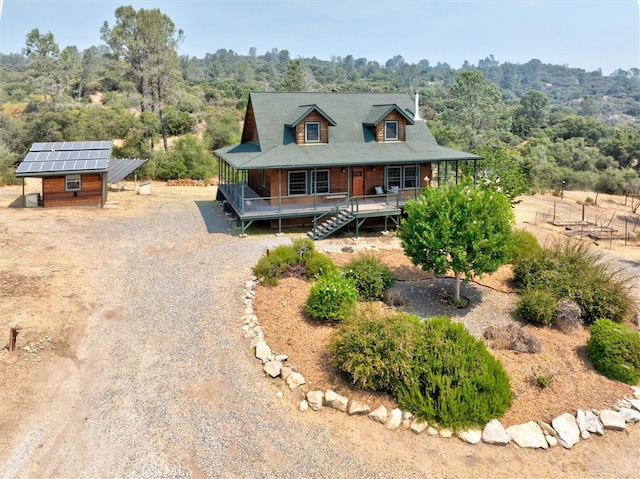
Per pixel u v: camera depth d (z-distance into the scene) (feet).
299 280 48.32
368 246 62.95
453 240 42.75
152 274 51.11
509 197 77.20
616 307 42.27
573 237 75.25
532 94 333.01
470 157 75.66
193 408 29.81
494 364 31.17
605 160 207.82
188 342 37.50
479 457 26.25
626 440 28.17
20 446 26.40
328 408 30.14
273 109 81.20
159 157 132.36
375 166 78.54
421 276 51.55
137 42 144.36
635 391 32.40
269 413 29.55
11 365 33.32
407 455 26.23
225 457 25.81
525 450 26.91
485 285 49.93
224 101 275.59
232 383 32.48
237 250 60.08
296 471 24.94
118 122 135.03
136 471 24.75
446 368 30.50
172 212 84.23
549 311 41.14
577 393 31.86
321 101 86.22
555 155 210.59
